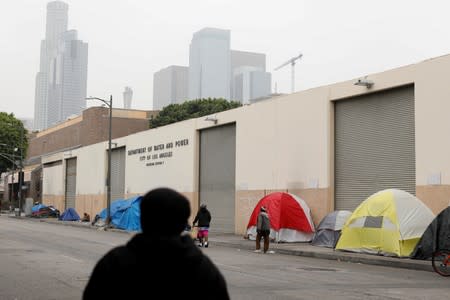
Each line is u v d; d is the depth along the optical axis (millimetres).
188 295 2691
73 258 17859
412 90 22797
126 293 2670
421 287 12664
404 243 19328
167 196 2811
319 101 26984
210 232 34438
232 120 33688
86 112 74125
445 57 21078
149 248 2701
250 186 31609
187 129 38562
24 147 78500
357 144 25359
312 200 27062
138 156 46281
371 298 10812
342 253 20641
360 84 24125
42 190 73375
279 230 25766
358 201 25141
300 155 28016
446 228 17938
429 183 21344
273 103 30109
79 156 59812
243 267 16250
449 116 20781
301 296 10875
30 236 29031
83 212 57750
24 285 12164
